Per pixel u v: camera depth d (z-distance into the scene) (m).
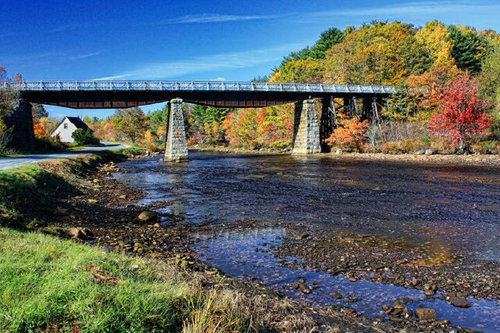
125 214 15.62
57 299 4.92
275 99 56.34
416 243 11.06
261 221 14.38
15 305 4.63
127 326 4.62
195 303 5.65
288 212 15.96
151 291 5.66
